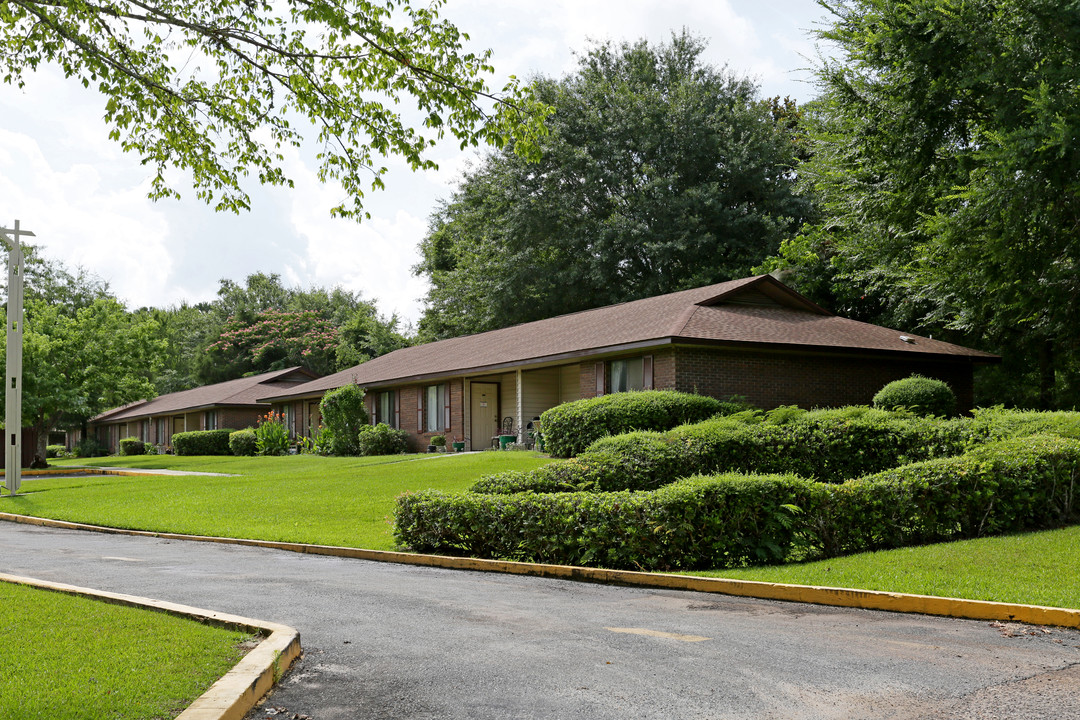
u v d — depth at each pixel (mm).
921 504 10352
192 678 4738
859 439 15016
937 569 8594
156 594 8148
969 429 14414
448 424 30781
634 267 42969
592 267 41531
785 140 42750
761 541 9789
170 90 8906
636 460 13570
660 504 9680
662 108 41969
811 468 14727
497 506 10844
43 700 4238
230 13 8781
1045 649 5871
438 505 11375
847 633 6410
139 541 13672
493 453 24406
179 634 5805
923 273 21938
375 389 36406
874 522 10156
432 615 7148
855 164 24578
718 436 14297
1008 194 18375
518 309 43812
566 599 8055
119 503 19109
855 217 25781
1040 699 4715
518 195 42719
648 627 6652
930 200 23016
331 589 8555
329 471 23703
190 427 54531
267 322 76125
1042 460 11086
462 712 4539
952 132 22453
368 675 5254
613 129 42156
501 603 7793
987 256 19859
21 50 9000
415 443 33125
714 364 21938
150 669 4883
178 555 11641
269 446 37469
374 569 10297
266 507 16641
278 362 73125
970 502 10570
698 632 6453
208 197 9984
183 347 85500
